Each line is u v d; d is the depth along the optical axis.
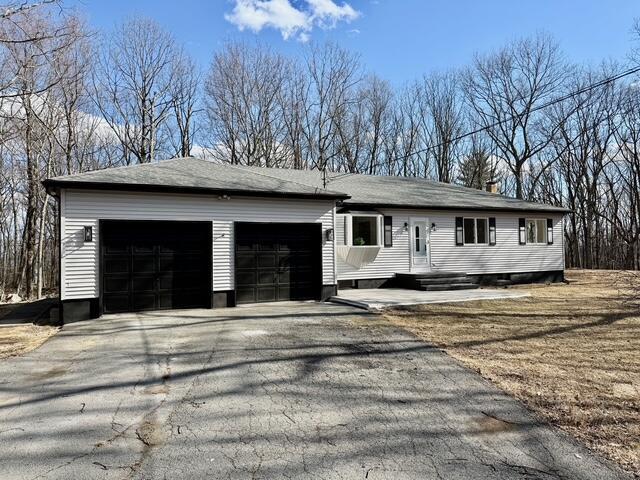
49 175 20.31
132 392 4.90
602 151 29.88
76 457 3.41
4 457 3.42
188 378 5.37
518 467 3.24
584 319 9.24
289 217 11.83
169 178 10.84
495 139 32.62
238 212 11.20
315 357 6.28
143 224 10.27
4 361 6.21
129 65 27.47
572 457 3.39
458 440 3.71
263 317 9.44
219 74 29.33
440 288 14.16
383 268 15.10
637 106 27.97
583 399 4.61
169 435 3.81
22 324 9.40
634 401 4.54
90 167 26.48
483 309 10.55
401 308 10.62
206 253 10.86
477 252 16.86
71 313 9.38
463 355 6.41
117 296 10.00
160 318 9.42
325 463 3.30
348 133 29.88
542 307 10.88
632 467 3.22
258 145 29.53
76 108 22.58
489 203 17.36
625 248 30.62
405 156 31.16
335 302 11.79
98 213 9.77
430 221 16.02
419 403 4.56
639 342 7.17
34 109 19.42
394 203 15.07
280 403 4.56
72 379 5.38
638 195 28.61
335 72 29.91
